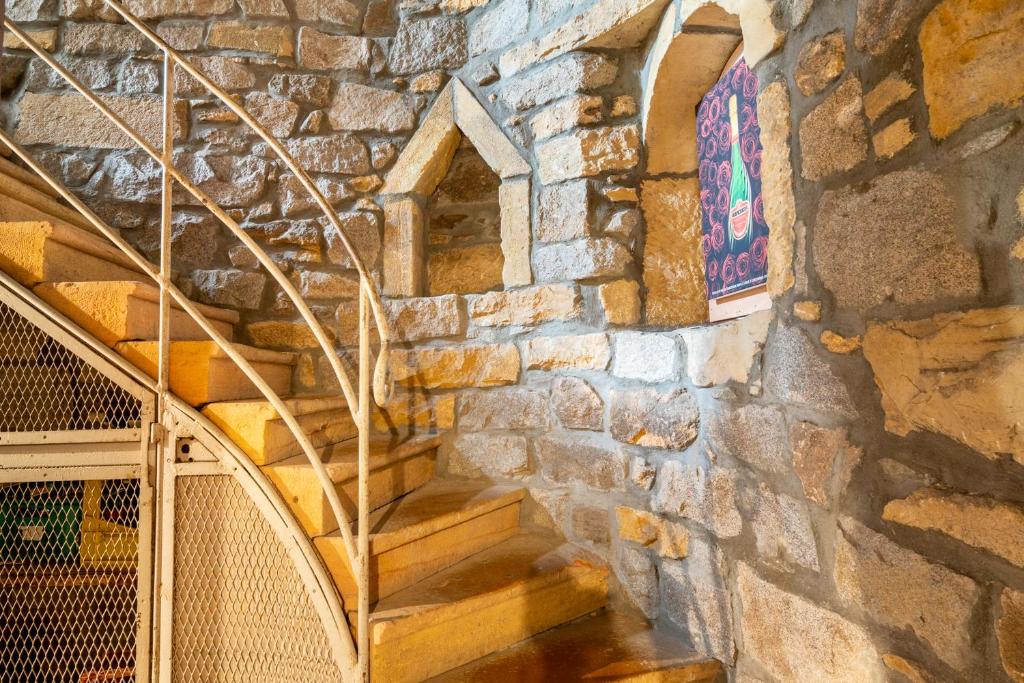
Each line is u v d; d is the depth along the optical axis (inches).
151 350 64.4
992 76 34.0
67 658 67.2
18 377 66.2
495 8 99.3
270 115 104.0
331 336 99.7
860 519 44.1
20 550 68.1
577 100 86.4
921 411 38.8
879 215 42.5
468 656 63.7
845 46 46.2
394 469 79.7
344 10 107.8
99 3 104.0
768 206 54.9
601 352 80.6
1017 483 32.5
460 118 99.1
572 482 83.3
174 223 100.0
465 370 92.6
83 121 101.3
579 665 62.7
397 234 101.2
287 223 101.6
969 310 35.3
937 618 37.5
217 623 62.8
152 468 63.7
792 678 51.7
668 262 84.0
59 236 66.7
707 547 63.7
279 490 63.0
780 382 52.9
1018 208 32.4
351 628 59.9
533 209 91.6
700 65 78.2
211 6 105.6
